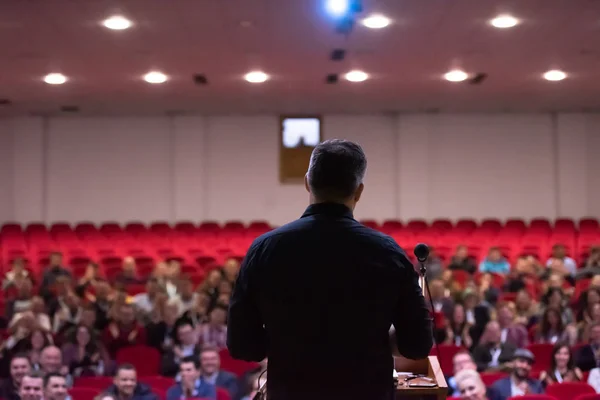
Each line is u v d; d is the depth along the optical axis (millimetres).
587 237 15391
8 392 7297
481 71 12008
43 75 11953
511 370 7852
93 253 14758
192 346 8875
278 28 9102
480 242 15312
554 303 10109
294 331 2012
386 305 2012
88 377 7844
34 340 8375
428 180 17312
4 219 17141
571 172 17250
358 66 11531
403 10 8320
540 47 10281
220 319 9336
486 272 11672
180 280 11445
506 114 17375
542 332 9516
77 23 8742
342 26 9008
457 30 9281
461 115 17344
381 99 14969
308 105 15750
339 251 2027
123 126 17203
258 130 17203
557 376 7793
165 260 13547
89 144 17141
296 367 2012
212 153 17234
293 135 17156
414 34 9469
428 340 2029
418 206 17156
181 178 17062
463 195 17344
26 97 14164
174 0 7848
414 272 2057
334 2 7980
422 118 17188
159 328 9453
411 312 2027
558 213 17312
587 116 17312
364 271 2010
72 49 10117
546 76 12508
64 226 16062
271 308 2033
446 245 15203
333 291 2000
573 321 10258
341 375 1989
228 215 17203
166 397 7113
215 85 13031
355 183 2143
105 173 17141
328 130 17203
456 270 12875
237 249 14938
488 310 9680
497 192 17344
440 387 2352
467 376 6344
